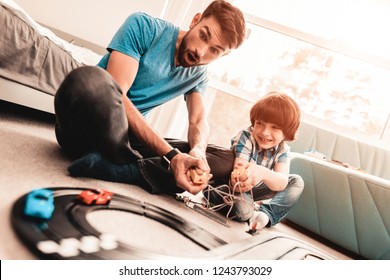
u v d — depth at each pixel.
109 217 0.54
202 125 1.12
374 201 1.12
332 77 2.33
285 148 1.16
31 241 0.35
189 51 0.95
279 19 2.37
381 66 2.25
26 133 0.99
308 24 2.36
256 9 2.38
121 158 0.77
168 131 2.24
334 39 2.31
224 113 2.53
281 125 1.01
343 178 1.19
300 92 2.35
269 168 1.11
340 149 1.97
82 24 2.18
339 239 1.21
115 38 0.91
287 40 2.36
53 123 1.49
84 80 0.62
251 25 2.37
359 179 1.16
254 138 1.07
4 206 0.43
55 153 0.84
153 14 2.20
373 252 1.13
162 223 0.62
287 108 1.01
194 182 0.78
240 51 2.36
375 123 2.32
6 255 0.33
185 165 0.80
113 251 0.39
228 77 2.38
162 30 0.99
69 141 0.77
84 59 1.44
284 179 1.04
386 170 1.91
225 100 2.52
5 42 0.92
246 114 2.50
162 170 0.86
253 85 2.38
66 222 0.42
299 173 1.30
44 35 1.07
